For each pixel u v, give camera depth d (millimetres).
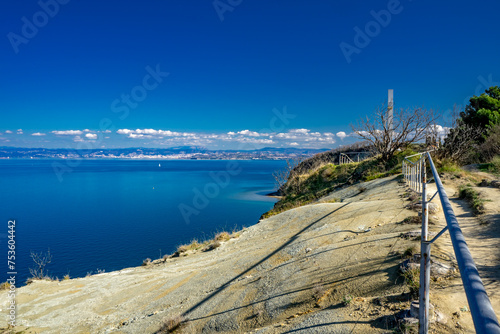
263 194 68312
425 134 21781
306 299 6316
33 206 65562
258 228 18016
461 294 4496
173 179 127750
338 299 5719
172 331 7660
